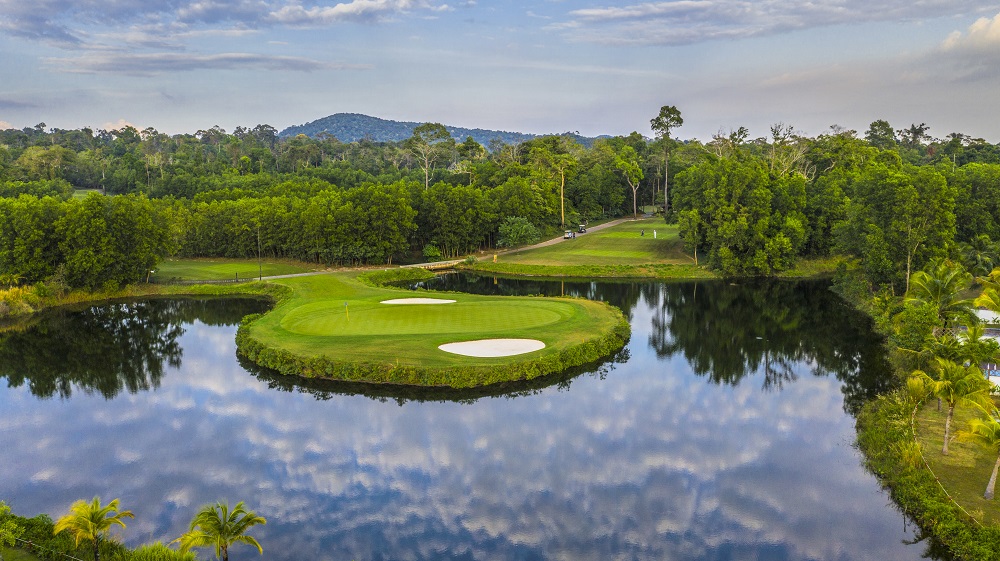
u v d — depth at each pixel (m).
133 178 187.38
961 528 29.02
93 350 65.75
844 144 130.62
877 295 74.50
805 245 112.25
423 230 125.44
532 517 32.59
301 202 119.69
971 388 35.16
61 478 36.81
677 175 127.06
